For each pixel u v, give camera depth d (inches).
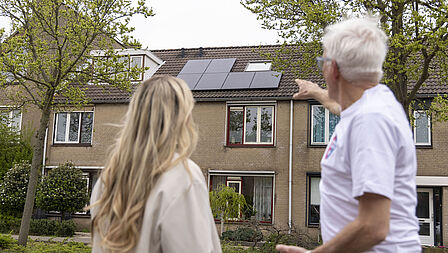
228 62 745.0
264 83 663.1
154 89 72.4
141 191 65.8
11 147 719.7
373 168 62.9
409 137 68.6
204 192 67.2
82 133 717.9
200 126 663.1
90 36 423.5
